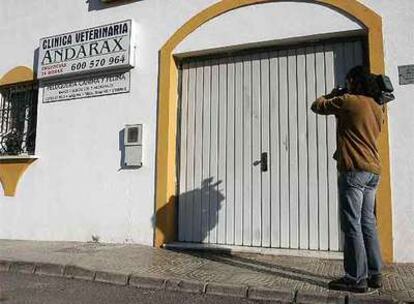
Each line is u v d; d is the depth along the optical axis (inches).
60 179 313.3
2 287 201.9
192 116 283.3
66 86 319.3
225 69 277.0
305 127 252.2
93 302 177.9
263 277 198.8
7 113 351.6
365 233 181.0
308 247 245.6
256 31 260.7
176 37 283.7
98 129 303.6
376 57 231.5
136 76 294.5
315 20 247.1
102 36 303.1
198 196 275.9
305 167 249.9
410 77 225.0
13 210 328.8
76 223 303.7
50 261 234.8
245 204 262.5
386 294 170.9
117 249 267.7
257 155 262.2
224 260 236.1
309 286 182.5
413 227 217.9
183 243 270.7
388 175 222.4
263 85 265.1
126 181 290.0
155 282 199.0
